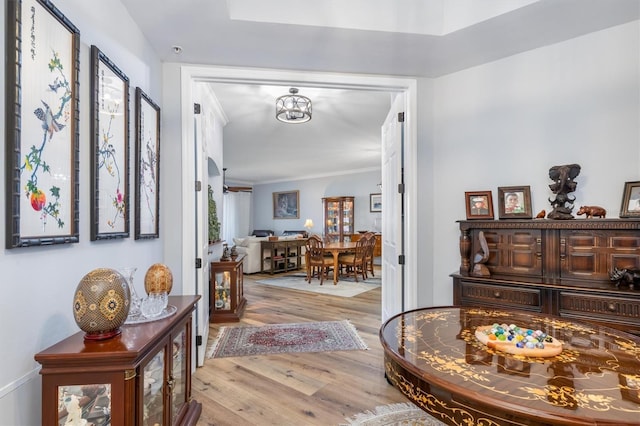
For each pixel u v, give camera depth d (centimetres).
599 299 180
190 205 248
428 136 275
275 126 488
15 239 101
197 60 242
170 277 163
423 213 273
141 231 198
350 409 200
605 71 211
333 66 254
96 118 148
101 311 117
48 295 119
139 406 115
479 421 91
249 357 278
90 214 145
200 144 260
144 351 117
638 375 102
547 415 81
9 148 100
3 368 100
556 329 146
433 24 214
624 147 207
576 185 213
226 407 203
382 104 395
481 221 232
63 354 105
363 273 643
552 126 229
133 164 189
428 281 274
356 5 205
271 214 1134
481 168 256
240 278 420
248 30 204
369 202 888
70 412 107
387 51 233
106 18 162
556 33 214
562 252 208
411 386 110
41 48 113
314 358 276
